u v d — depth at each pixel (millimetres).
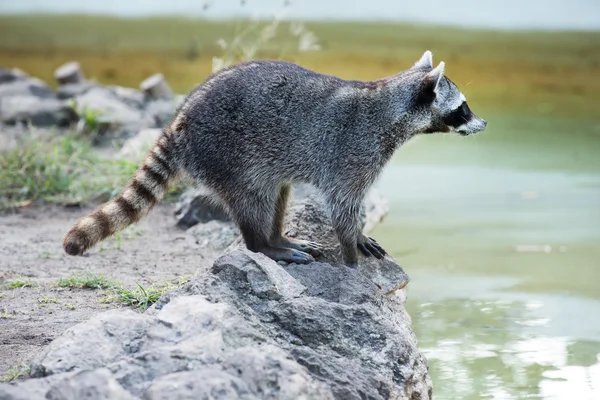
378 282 10586
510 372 9984
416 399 8648
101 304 10039
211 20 27609
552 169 17562
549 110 22141
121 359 7570
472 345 10680
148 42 27109
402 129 10664
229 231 12609
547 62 25859
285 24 26469
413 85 10625
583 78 24906
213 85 10523
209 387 6844
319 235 11164
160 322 7910
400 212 15352
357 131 10484
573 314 11500
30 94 19500
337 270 9750
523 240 14023
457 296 12078
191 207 13148
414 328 11141
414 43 26484
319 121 10469
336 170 10508
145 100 19250
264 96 10414
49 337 9062
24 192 14305
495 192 16312
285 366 7219
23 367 8172
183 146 10531
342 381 7824
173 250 12227
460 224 14766
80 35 27828
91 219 10312
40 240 12547
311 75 10672
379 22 27750
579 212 15164
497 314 11531
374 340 8688
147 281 10836
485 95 23312
